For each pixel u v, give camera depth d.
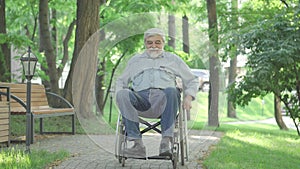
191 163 6.41
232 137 10.44
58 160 6.53
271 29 10.91
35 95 10.30
